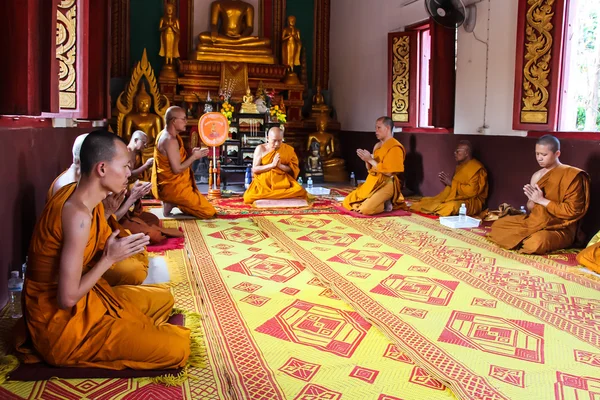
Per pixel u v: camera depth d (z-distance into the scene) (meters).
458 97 7.30
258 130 9.44
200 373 2.43
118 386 2.28
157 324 2.79
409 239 5.24
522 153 6.10
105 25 5.59
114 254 2.32
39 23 3.14
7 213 3.24
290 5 11.38
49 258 2.31
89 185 2.29
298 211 6.66
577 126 5.78
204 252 4.64
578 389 2.34
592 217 5.16
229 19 10.70
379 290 3.67
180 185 5.86
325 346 2.77
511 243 4.85
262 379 2.39
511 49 6.23
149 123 9.21
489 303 3.45
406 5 8.45
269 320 3.11
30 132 3.78
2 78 2.95
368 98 9.84
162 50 10.07
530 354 2.69
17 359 2.43
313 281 3.90
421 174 8.29
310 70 11.65
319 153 10.35
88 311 2.38
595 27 5.60
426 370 2.49
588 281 3.93
